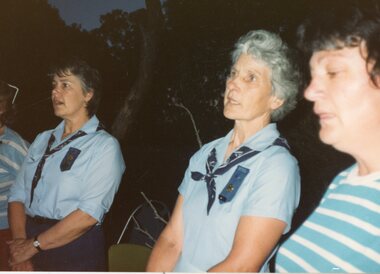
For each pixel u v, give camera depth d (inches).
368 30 40.9
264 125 58.6
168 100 167.6
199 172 60.0
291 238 48.6
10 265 80.3
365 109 41.8
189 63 148.5
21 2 178.1
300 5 111.9
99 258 80.7
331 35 42.9
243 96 56.7
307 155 101.4
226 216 54.0
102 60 191.6
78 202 79.7
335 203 44.9
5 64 175.3
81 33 184.9
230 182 55.0
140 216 91.7
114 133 187.6
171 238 61.1
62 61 84.0
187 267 56.3
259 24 126.6
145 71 179.9
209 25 142.7
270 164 53.9
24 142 98.0
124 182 184.4
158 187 182.4
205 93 143.9
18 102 171.6
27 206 82.8
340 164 99.7
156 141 186.7
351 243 42.2
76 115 84.9
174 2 161.3
